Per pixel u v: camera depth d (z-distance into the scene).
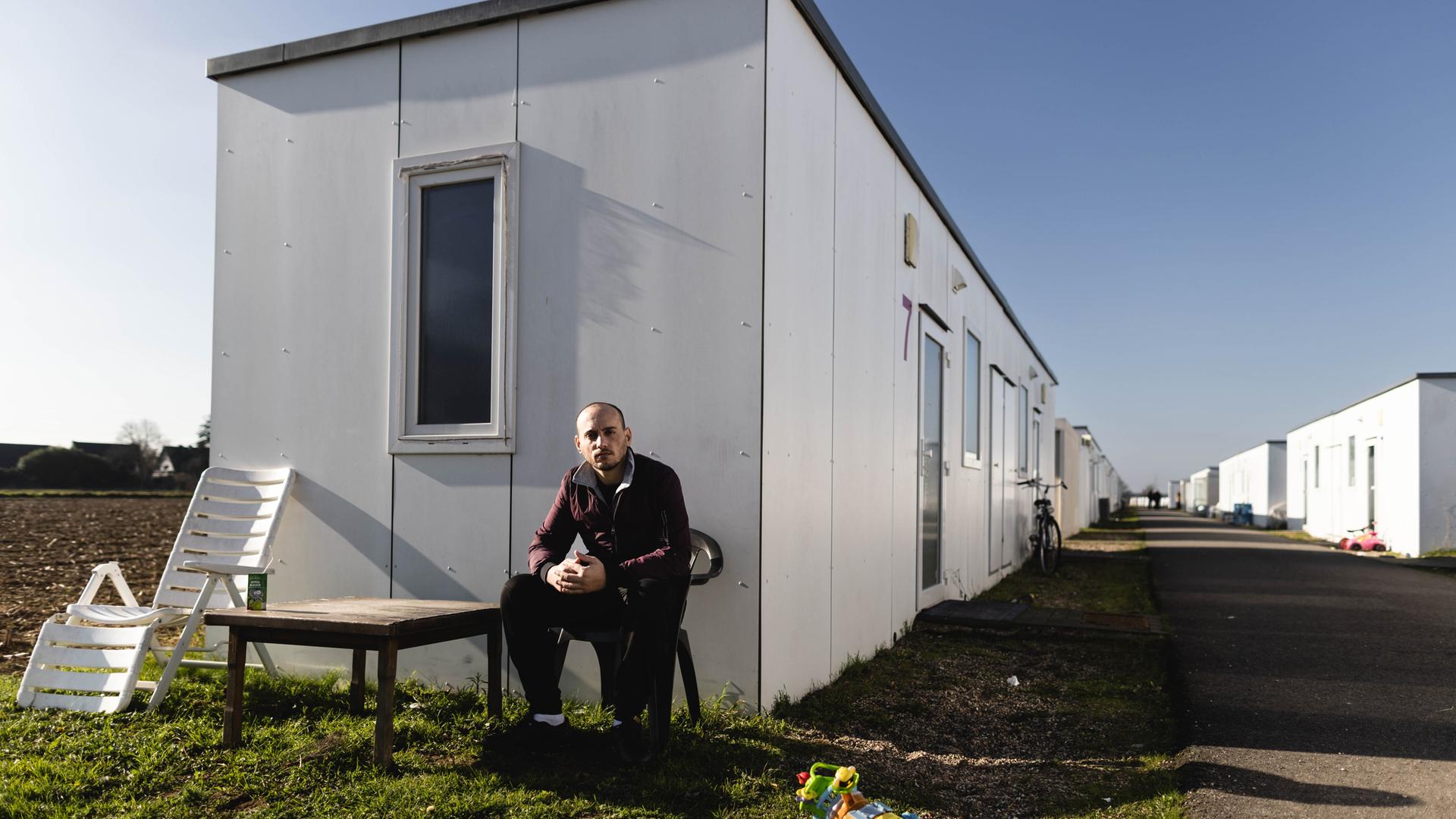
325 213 4.75
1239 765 3.60
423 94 4.56
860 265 5.38
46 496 31.45
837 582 4.91
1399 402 16.59
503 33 4.42
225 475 4.73
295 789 3.02
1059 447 22.61
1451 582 10.54
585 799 2.95
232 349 4.89
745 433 3.90
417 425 4.53
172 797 2.97
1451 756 3.71
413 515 4.47
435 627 3.38
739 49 3.99
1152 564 13.05
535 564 3.45
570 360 4.21
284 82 4.88
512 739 3.40
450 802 2.89
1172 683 5.03
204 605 3.93
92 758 3.28
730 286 3.96
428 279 4.56
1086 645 6.14
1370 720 4.29
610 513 3.54
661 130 4.10
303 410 4.73
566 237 4.25
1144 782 3.43
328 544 4.63
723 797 2.99
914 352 6.69
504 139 4.39
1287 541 21.20
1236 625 7.13
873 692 4.65
